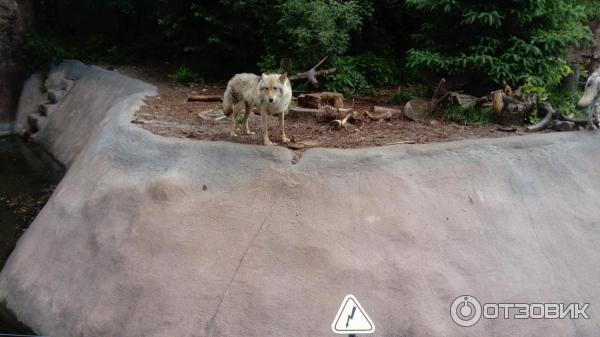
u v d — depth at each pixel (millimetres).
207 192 6559
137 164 7180
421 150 6855
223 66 13453
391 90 11781
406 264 5848
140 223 6406
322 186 6434
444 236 6117
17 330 6391
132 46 15961
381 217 6188
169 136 7699
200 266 5941
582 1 10969
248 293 5691
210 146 7051
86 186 7438
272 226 6172
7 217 9211
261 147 6941
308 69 11227
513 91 9188
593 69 12086
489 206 6449
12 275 7051
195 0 12234
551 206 6609
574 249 6289
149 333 5570
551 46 9078
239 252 6012
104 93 12125
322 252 5902
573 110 9352
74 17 16922
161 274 5945
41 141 13195
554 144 7250
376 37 13625
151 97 10648
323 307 5547
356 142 7527
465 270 5910
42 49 15164
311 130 8281
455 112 8875
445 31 9891
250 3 11609
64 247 6844
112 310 5871
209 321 5551
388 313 5539
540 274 6008
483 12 8914
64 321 6074
